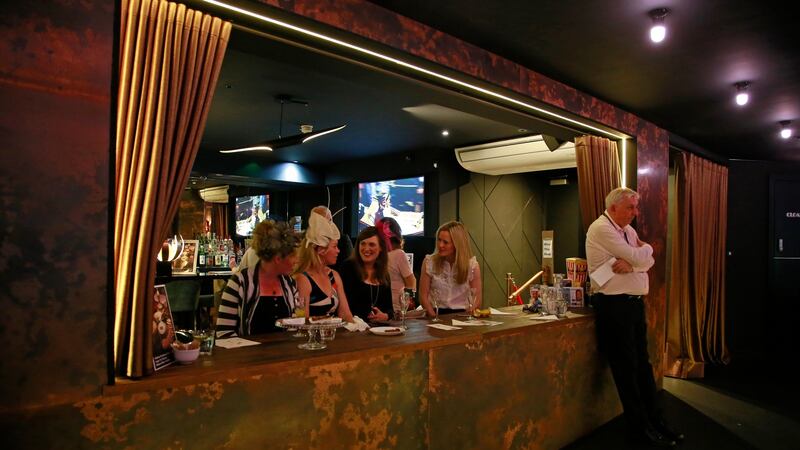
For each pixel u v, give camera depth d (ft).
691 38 10.43
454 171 26.12
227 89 15.90
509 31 10.07
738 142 20.52
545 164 22.80
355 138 23.24
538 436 11.28
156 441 5.91
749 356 23.49
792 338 23.99
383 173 27.68
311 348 7.72
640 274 12.62
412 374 8.54
